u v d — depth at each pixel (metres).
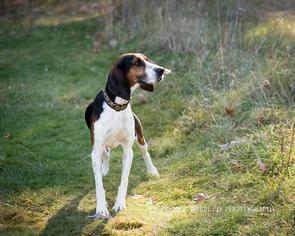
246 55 11.44
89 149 9.88
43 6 22.06
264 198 7.11
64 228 7.06
